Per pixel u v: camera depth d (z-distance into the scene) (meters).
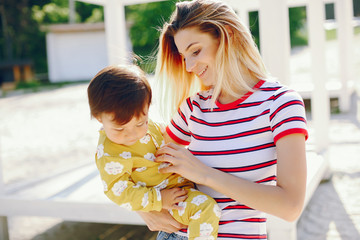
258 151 1.50
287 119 1.42
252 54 1.61
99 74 1.54
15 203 3.42
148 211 1.61
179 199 1.58
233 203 1.55
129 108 1.47
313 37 4.67
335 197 4.39
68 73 22.05
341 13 8.73
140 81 1.53
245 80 1.61
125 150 1.62
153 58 1.98
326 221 3.83
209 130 1.60
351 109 9.05
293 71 14.85
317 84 4.77
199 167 1.51
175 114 1.83
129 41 23.02
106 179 1.58
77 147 7.32
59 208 3.30
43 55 26.75
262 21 3.03
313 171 3.31
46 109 11.85
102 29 21.59
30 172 5.85
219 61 1.57
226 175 1.48
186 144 1.83
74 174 4.52
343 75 8.88
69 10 29.44
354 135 6.89
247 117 1.52
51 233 4.01
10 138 8.43
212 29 1.59
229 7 1.63
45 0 26.59
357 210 4.01
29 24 25.06
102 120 1.53
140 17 24.28
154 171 1.64
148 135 1.72
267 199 1.40
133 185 1.59
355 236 3.49
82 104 12.28
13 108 12.46
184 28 1.60
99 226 4.18
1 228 3.53
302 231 3.68
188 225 1.56
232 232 1.53
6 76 21.14
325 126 4.82
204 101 1.70
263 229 1.55
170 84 1.88
